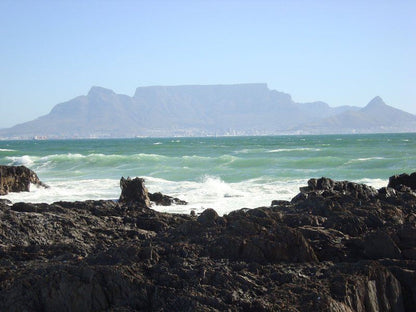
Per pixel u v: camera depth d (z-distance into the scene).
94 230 15.38
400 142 92.12
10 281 9.98
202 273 10.09
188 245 11.63
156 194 23.59
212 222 13.12
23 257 12.61
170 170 41.47
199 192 27.41
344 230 13.50
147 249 11.03
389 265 10.85
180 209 21.53
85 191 29.88
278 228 11.73
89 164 49.75
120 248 11.11
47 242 14.37
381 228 13.59
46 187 31.27
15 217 15.33
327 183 20.78
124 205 19.69
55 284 9.52
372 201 17.11
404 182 22.12
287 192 26.95
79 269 9.87
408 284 10.32
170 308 9.24
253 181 33.50
